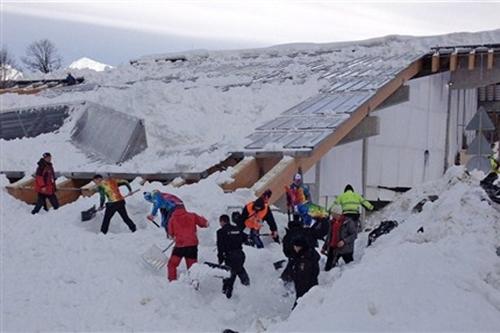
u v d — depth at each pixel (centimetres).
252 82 2662
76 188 1950
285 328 670
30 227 1384
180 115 2139
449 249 881
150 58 4253
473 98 3428
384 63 2606
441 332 598
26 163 2188
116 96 2517
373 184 2511
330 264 1156
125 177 1841
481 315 650
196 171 1714
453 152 3166
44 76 4253
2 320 837
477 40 2939
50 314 868
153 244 1196
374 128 2116
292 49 3644
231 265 1015
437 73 2898
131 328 838
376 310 652
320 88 2381
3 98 3253
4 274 1034
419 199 1834
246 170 1711
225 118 2159
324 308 691
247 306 982
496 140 3478
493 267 832
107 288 977
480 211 1123
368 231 1636
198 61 3881
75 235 1309
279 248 1311
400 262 779
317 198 2103
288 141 1805
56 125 2745
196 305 960
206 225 1075
